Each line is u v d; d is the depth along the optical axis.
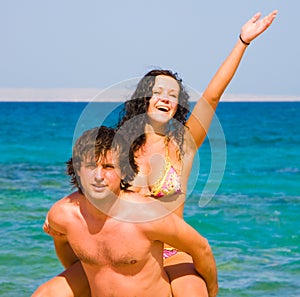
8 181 27.20
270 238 17.25
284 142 50.59
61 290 7.05
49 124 75.19
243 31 8.12
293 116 98.75
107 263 6.66
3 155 39.88
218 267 14.61
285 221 19.20
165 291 6.96
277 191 25.17
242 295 12.84
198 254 6.89
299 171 32.09
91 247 6.64
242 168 34.00
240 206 21.42
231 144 49.47
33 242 16.17
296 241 16.97
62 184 26.20
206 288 7.09
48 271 14.04
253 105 165.75
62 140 51.88
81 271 7.21
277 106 155.25
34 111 117.88
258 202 22.38
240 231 17.98
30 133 59.88
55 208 6.80
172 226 6.61
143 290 6.75
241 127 70.94
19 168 32.38
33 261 14.66
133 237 6.54
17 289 12.92
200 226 18.53
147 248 6.63
